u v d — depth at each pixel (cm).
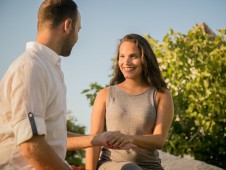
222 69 745
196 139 754
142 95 338
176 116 745
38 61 249
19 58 252
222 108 729
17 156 248
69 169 245
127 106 333
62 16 266
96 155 327
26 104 238
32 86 240
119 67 360
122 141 284
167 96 339
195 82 727
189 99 727
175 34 768
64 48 271
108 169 313
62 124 257
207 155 741
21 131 235
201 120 717
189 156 741
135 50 342
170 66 740
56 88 253
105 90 348
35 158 235
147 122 328
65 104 262
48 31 265
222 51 748
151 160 326
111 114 333
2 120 250
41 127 237
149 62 341
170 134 746
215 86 731
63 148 257
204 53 759
